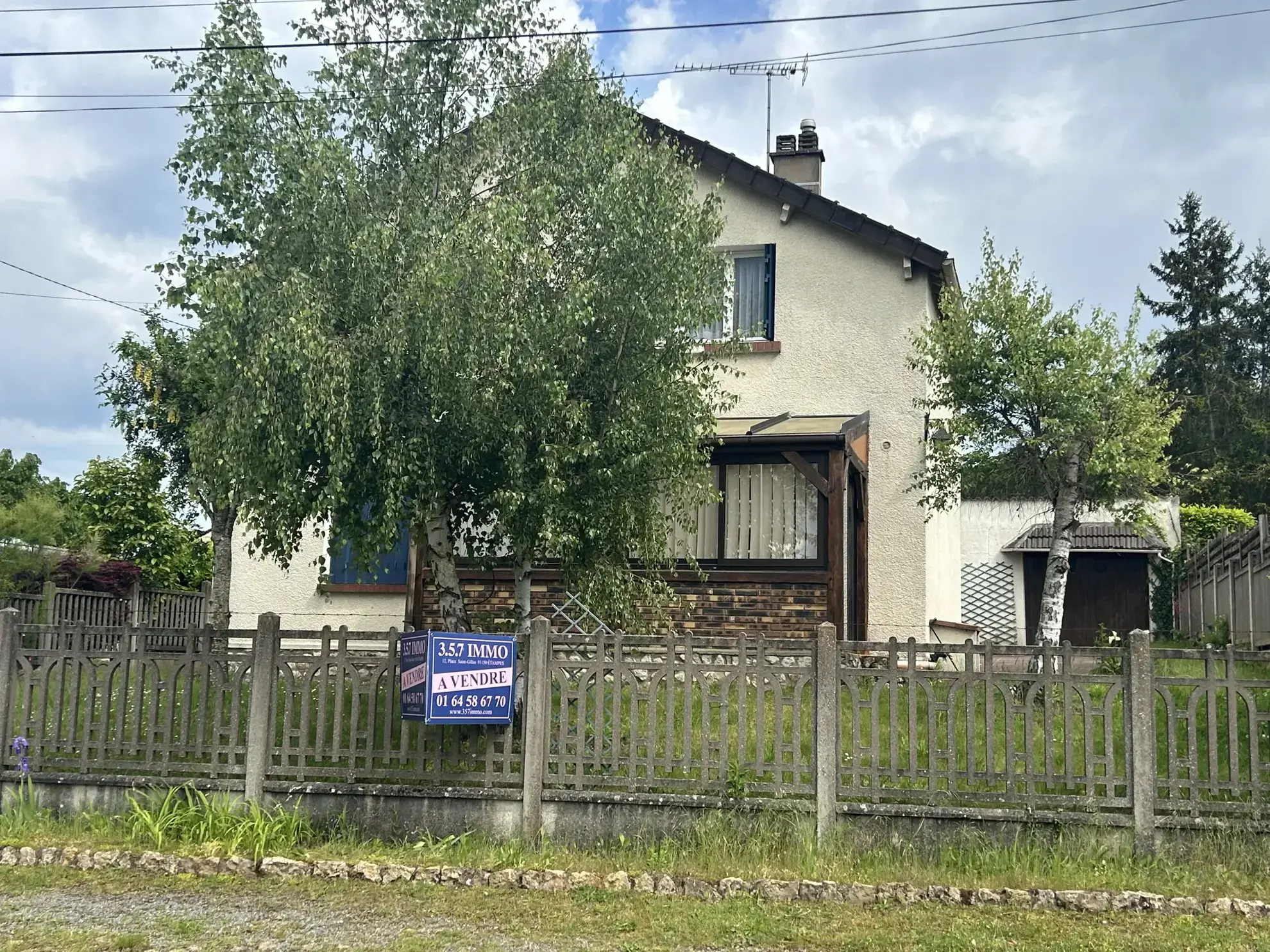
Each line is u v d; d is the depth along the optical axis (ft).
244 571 50.26
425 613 44.14
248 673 30.07
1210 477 78.18
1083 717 26.08
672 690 27.58
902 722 27.99
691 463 32.01
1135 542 71.77
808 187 57.98
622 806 27.27
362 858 26.48
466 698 27.35
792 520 43.52
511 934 22.08
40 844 27.50
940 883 24.43
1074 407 39.42
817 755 26.68
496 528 31.83
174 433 53.36
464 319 26.99
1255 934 21.84
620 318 30.17
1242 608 55.57
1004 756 27.61
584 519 29.96
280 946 21.31
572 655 29.22
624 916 23.07
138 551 79.20
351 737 28.68
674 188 31.58
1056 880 24.32
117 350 52.47
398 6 30.78
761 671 27.22
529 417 28.94
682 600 43.14
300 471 28.71
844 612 42.04
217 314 27.81
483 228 27.58
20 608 47.55
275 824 27.68
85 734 30.09
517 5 31.40
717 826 26.55
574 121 31.71
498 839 27.68
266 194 29.40
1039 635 41.16
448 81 31.01
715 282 32.35
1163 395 43.29
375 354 27.63
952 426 41.50
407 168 30.53
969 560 75.00
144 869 26.48
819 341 50.55
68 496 82.69
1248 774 25.75
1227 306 134.41
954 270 50.21
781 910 23.48
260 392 26.94
